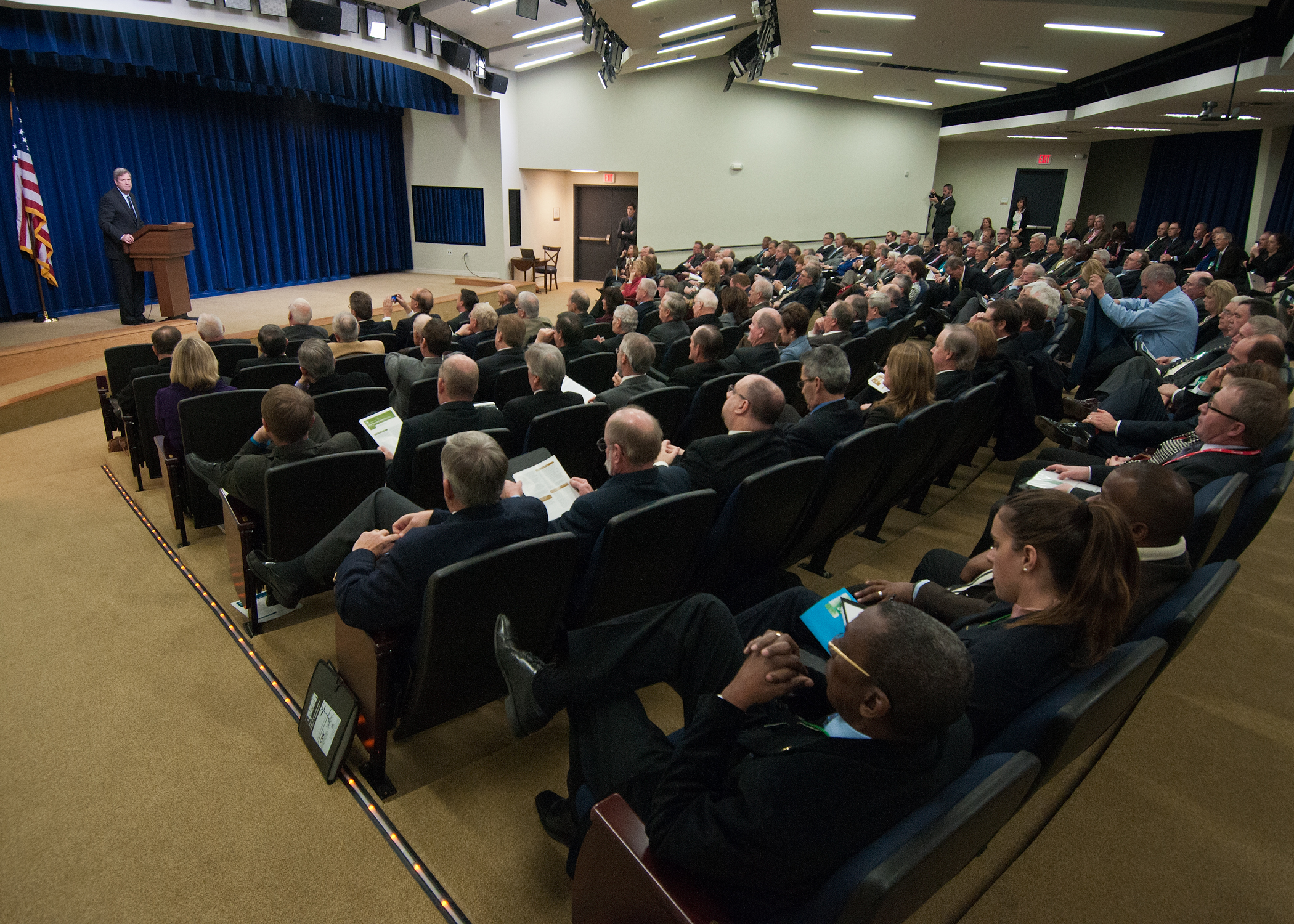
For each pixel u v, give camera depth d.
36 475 3.97
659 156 12.36
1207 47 7.41
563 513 2.12
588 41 8.18
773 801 0.99
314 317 8.23
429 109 10.88
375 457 2.29
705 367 3.63
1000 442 3.60
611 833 1.15
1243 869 1.63
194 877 1.55
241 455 2.44
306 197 11.11
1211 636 2.54
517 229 12.59
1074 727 1.16
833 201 13.73
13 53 7.18
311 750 1.88
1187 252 9.60
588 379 3.96
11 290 7.75
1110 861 1.64
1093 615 1.26
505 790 1.82
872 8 7.36
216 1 6.48
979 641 1.34
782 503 2.15
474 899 1.52
